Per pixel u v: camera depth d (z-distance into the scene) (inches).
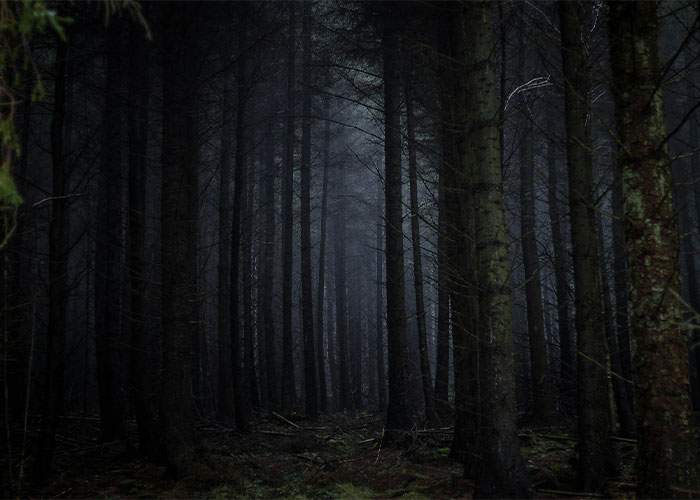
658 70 180.4
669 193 171.5
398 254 488.1
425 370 550.0
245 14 444.8
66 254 346.0
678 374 167.3
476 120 249.6
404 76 410.3
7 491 290.2
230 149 631.2
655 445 166.2
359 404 1133.7
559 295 565.0
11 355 329.7
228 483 330.6
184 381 355.6
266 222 856.3
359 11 478.3
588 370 274.4
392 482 333.4
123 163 543.5
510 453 226.5
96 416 572.7
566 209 615.2
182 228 373.7
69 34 362.0
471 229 307.0
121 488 315.6
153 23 405.4
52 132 342.6
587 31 303.7
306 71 661.9
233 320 541.3
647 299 171.6
